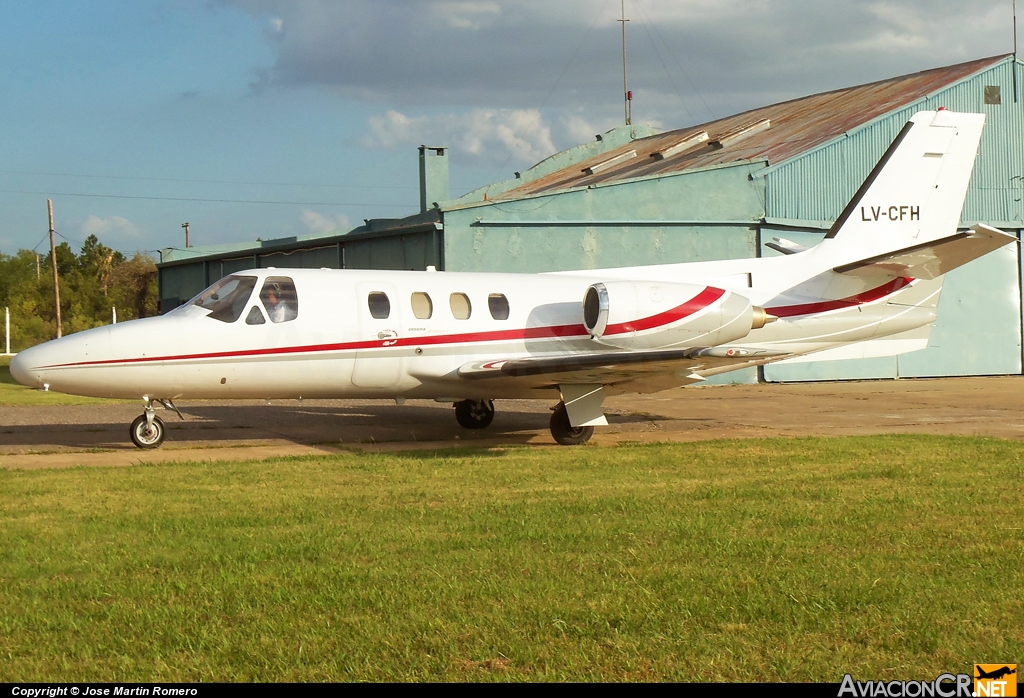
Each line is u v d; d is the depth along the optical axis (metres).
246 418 17.58
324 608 5.74
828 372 28.08
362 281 14.24
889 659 5.03
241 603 5.80
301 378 13.79
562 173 39.84
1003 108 29.75
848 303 16.62
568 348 15.20
